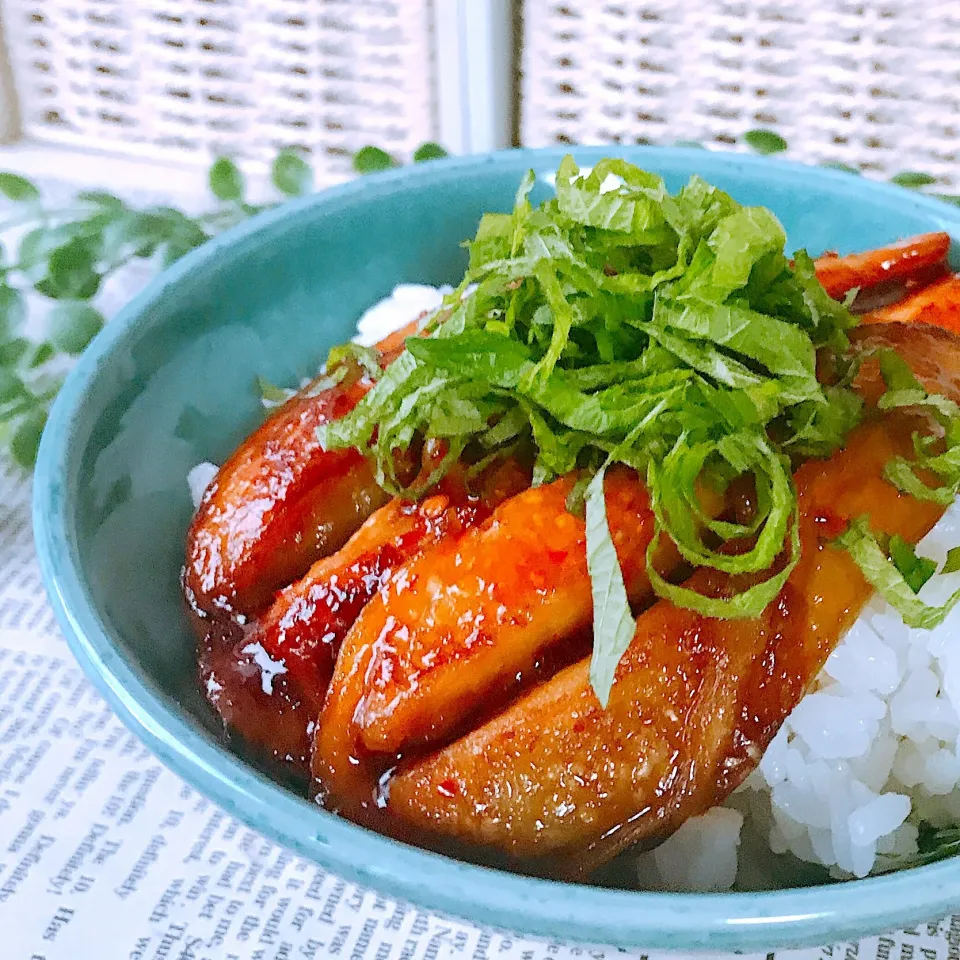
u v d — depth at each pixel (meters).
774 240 0.23
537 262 0.23
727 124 0.40
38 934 0.24
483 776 0.22
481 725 0.22
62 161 0.44
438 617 0.22
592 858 0.22
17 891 0.24
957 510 0.25
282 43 0.40
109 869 0.25
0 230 0.36
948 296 0.28
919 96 0.38
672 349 0.23
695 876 0.23
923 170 0.39
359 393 0.26
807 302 0.24
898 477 0.23
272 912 0.24
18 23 0.42
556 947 0.24
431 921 0.24
